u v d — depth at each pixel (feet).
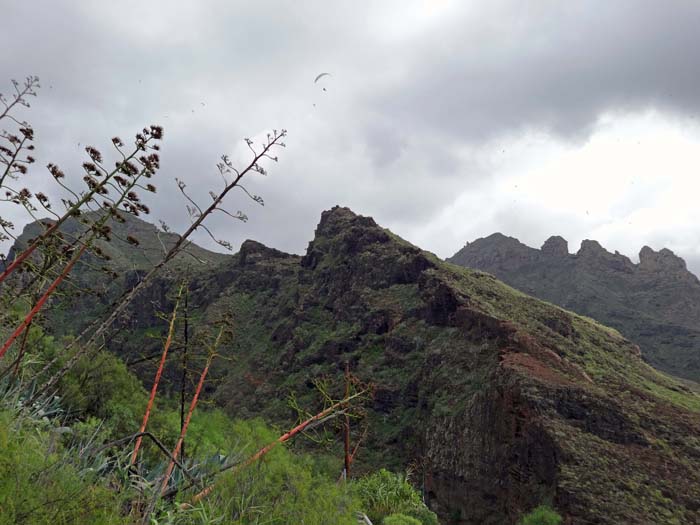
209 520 13.88
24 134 17.17
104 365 24.53
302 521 16.34
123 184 18.21
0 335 19.49
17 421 14.46
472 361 181.47
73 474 11.78
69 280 19.20
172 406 25.30
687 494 105.09
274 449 18.97
